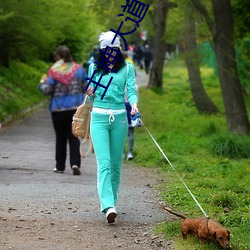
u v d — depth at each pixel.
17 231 8.84
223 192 11.38
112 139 9.55
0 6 23.89
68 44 41.47
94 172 14.66
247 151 17.14
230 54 21.39
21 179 13.42
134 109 9.38
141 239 8.55
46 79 13.93
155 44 42.16
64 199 11.05
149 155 16.81
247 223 9.05
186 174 14.20
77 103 13.95
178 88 46.84
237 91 21.50
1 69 32.91
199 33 30.72
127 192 11.83
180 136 21.58
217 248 7.77
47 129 23.77
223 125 26.61
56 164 14.49
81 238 8.57
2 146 18.94
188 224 8.29
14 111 26.14
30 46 30.36
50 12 27.39
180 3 25.81
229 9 21.28
